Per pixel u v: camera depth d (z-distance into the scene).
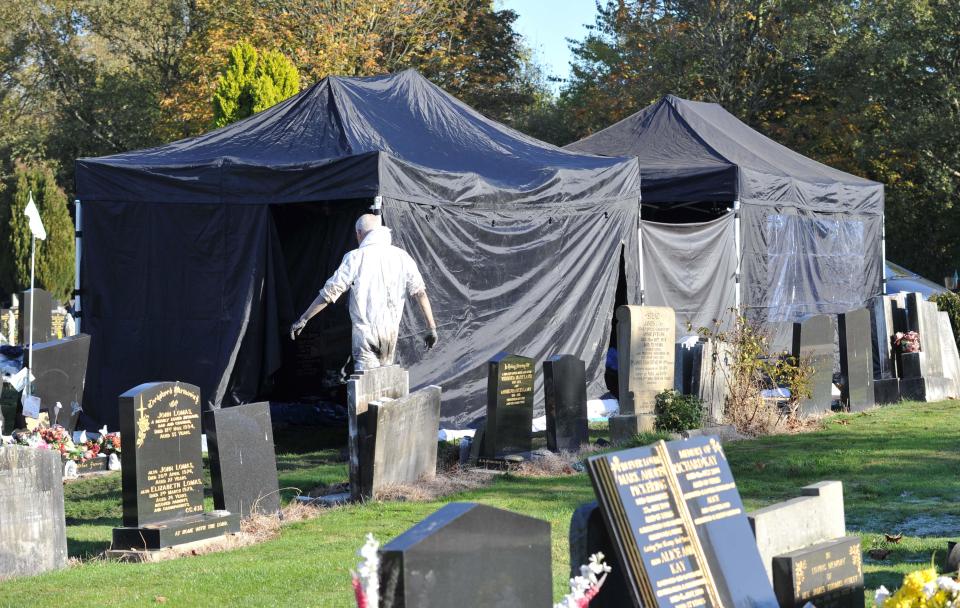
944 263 43.44
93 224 15.34
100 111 50.75
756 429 14.87
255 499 10.20
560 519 9.41
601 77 50.53
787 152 24.39
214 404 14.44
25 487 8.48
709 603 4.96
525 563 4.70
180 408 9.46
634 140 22.45
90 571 8.32
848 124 40.84
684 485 5.12
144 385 9.30
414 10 43.88
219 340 14.73
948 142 38.28
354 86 17.16
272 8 40.47
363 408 11.00
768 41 44.19
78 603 7.12
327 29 39.03
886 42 38.47
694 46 43.94
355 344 12.04
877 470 11.85
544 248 16.25
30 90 51.69
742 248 19.86
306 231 16.72
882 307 18.33
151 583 7.69
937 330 18.86
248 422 10.20
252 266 14.57
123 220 15.22
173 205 14.99
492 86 50.03
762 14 44.09
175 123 40.81
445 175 14.55
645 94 45.06
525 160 16.88
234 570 7.97
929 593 4.90
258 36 39.47
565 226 16.62
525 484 11.52
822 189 22.02
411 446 11.52
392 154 14.34
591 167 17.20
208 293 14.83
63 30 51.50
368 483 10.91
